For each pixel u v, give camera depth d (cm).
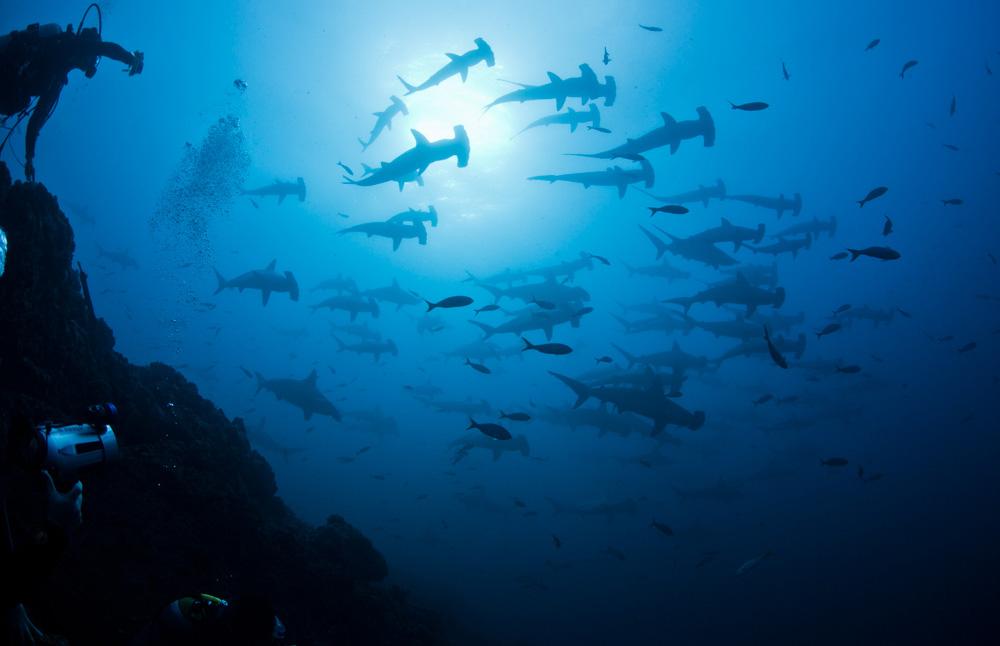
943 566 1811
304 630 610
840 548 2050
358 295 1831
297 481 2861
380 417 2394
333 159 3025
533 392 5878
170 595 514
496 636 1304
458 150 852
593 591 1825
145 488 566
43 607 440
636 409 1055
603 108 2861
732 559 2030
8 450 208
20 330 521
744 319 1630
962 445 3281
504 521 2525
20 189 571
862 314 2114
